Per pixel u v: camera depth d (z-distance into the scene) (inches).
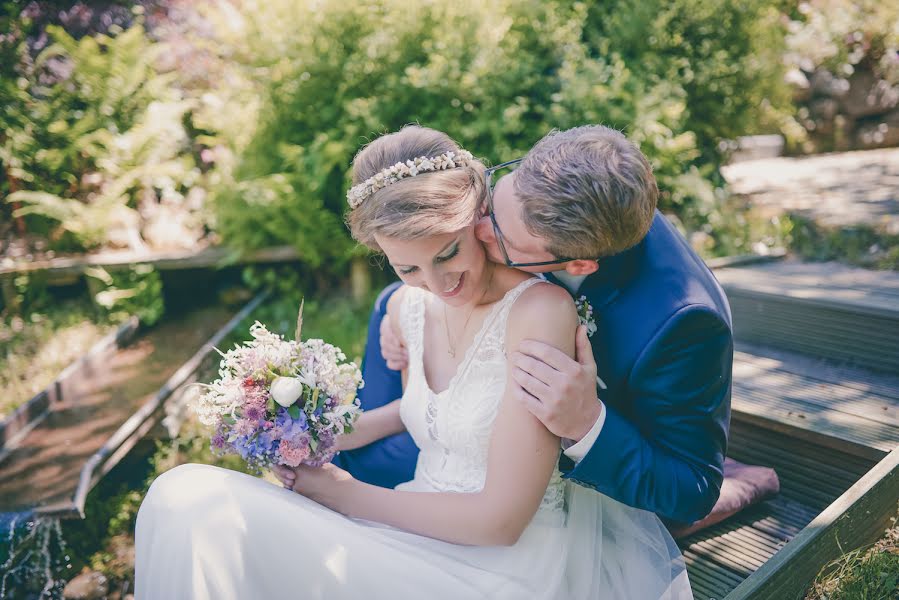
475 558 60.1
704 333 59.8
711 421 61.7
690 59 207.0
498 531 58.1
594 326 63.5
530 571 59.9
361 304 181.9
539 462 58.0
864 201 203.3
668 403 60.8
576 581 62.7
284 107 180.9
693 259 65.1
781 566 65.2
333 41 177.5
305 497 61.9
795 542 68.3
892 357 103.7
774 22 221.5
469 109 171.2
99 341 175.5
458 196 56.1
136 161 202.4
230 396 59.3
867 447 83.7
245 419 58.8
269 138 184.2
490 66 168.4
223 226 189.8
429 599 56.2
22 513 107.4
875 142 309.0
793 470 92.1
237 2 219.9
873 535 81.1
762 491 88.7
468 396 62.9
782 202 211.5
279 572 55.4
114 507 119.2
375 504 62.0
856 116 311.6
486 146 171.0
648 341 60.5
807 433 88.7
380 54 173.3
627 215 53.6
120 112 208.1
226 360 60.7
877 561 74.8
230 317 189.5
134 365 162.1
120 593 101.3
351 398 89.9
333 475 63.1
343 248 182.4
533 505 58.5
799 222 177.3
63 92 203.9
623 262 62.9
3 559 103.4
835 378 104.2
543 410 55.6
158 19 228.4
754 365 110.7
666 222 66.7
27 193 189.9
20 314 187.3
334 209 180.5
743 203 213.0
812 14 309.1
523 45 182.5
